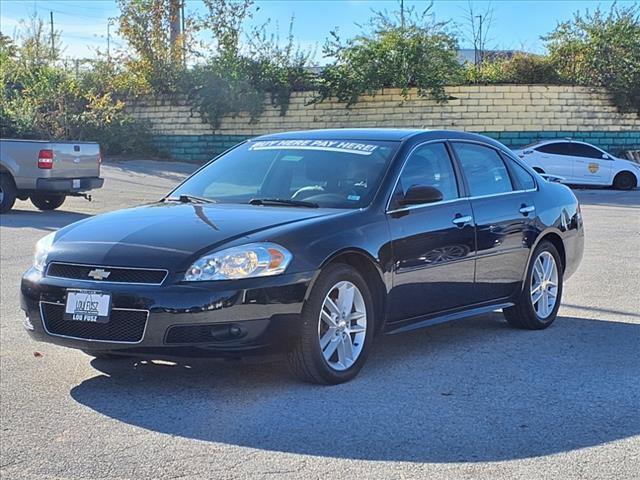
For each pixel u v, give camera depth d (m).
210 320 5.22
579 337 7.35
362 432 4.88
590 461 4.46
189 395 5.59
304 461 4.45
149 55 34.03
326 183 6.44
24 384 5.89
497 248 7.09
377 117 33.19
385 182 6.30
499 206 7.20
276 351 5.41
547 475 4.27
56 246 5.80
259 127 34.09
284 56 34.03
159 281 5.32
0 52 36.84
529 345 7.03
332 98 33.38
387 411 5.24
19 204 20.36
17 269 10.89
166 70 33.94
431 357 6.60
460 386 5.80
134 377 6.03
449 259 6.60
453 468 4.35
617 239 13.99
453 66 32.81
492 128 32.78
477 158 7.32
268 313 5.32
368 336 5.96
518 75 33.25
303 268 5.46
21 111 31.84
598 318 8.15
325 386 5.75
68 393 5.68
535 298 7.62
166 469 4.36
